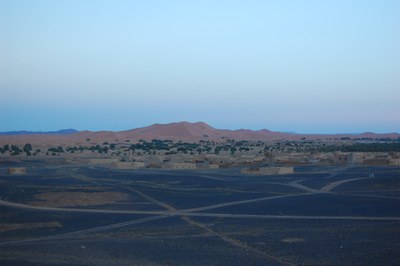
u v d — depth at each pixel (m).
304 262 25.16
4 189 64.44
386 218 39.41
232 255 26.81
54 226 37.19
